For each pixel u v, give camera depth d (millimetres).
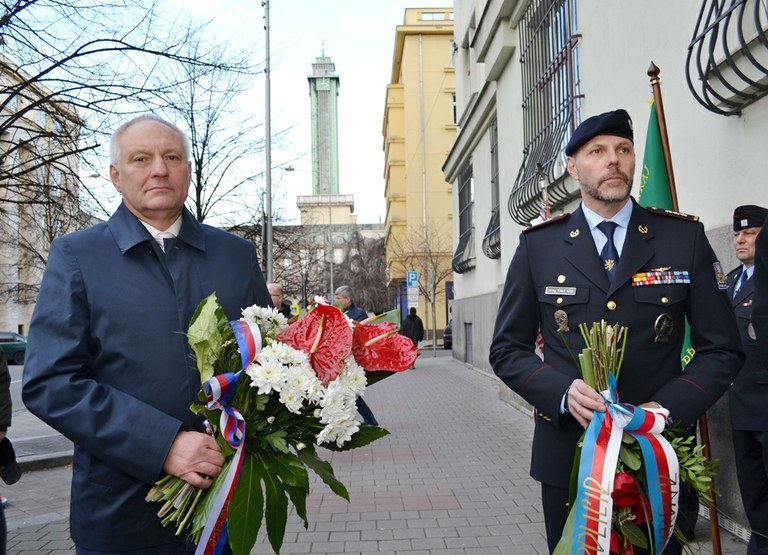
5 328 36562
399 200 39219
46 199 8141
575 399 2176
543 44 8406
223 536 1924
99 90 7258
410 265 34750
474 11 13500
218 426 1883
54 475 6590
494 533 4379
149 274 2148
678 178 4902
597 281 2400
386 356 2092
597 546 1997
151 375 2041
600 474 2027
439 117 35312
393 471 6199
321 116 118188
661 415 2078
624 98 5824
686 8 4676
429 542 4238
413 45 35281
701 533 4207
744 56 3883
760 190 3920
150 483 1897
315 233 48406
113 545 2006
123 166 2189
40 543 4418
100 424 1832
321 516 4848
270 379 1802
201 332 1872
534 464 2516
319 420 1953
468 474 6004
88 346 2033
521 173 9109
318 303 2000
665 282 2365
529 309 2562
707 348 2354
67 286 2012
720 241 4297
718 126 4352
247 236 18328
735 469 4137
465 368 17047
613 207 2488
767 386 3455
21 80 7297
